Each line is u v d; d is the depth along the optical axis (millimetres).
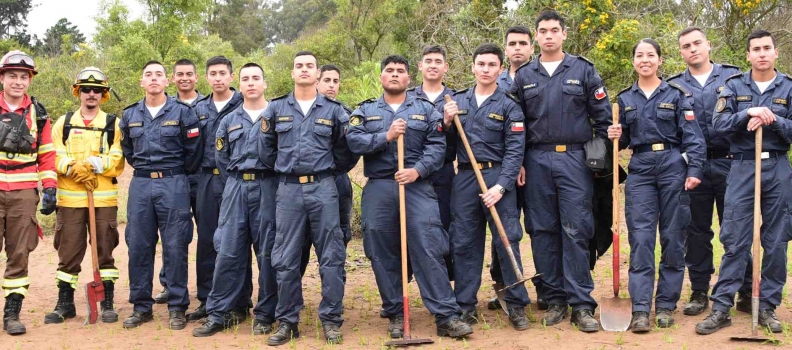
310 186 5391
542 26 5645
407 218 5461
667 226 5625
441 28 16141
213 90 6402
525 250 8914
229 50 21672
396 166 5473
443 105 6016
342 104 5832
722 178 5941
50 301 6965
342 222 6332
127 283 7734
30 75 5902
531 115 5684
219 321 5691
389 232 5520
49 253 9289
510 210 5609
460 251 5723
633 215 5652
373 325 5965
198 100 6605
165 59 15477
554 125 5594
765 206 5469
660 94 5637
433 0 18031
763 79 5543
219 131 5855
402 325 5598
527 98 5668
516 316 5617
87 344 5445
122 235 10164
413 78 17453
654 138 5617
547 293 5875
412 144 5516
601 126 5734
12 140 5684
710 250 6094
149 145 5988
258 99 5844
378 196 5496
